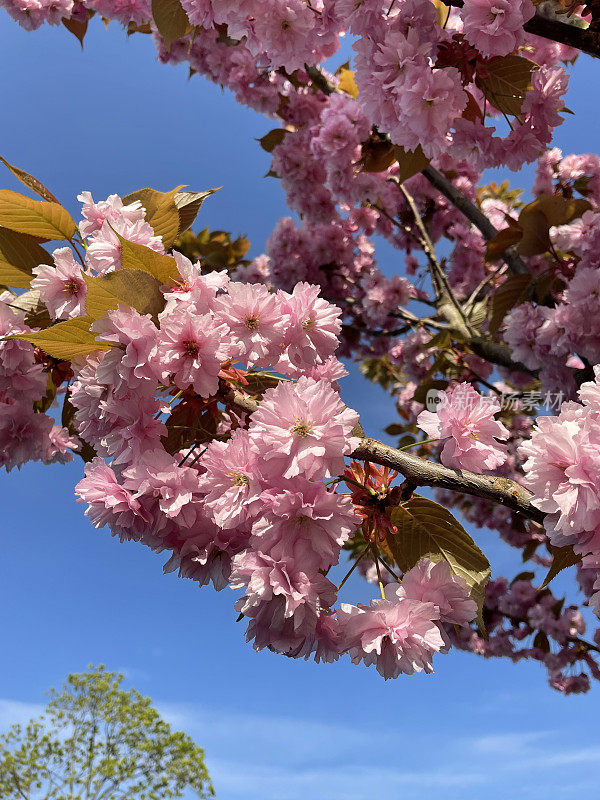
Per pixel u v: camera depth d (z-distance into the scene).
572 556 0.45
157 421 0.42
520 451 0.40
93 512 0.46
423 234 1.47
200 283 0.42
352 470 0.47
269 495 0.37
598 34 0.66
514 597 1.60
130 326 0.40
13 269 0.49
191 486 0.41
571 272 1.01
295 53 0.74
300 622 0.37
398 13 0.68
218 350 0.40
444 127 0.67
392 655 0.40
